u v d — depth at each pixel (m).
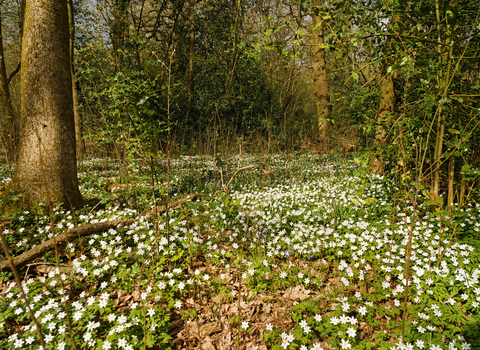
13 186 4.74
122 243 4.12
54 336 2.43
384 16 3.94
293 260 3.87
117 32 10.97
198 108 15.23
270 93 16.77
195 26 16.48
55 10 4.65
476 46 3.90
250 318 2.90
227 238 4.54
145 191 3.74
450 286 2.97
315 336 2.54
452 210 3.14
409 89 5.43
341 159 8.61
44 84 4.62
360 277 3.15
